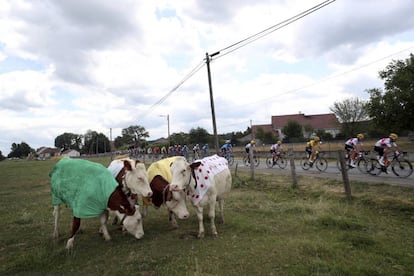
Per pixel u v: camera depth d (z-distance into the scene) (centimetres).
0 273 466
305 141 4503
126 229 582
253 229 619
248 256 482
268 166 1841
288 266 438
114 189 551
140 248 545
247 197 957
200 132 5356
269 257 474
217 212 793
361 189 884
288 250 496
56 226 631
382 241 516
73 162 586
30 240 637
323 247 491
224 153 2230
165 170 705
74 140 12581
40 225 754
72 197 553
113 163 705
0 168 4034
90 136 11894
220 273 428
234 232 614
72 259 507
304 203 820
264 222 674
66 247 554
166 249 534
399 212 675
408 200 723
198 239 579
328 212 699
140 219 577
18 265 491
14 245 611
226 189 677
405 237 534
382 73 2586
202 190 576
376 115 2583
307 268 425
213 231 598
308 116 6944
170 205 604
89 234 652
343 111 4794
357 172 1270
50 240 622
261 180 1226
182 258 488
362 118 4694
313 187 996
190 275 425
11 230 720
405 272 404
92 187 545
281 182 1148
